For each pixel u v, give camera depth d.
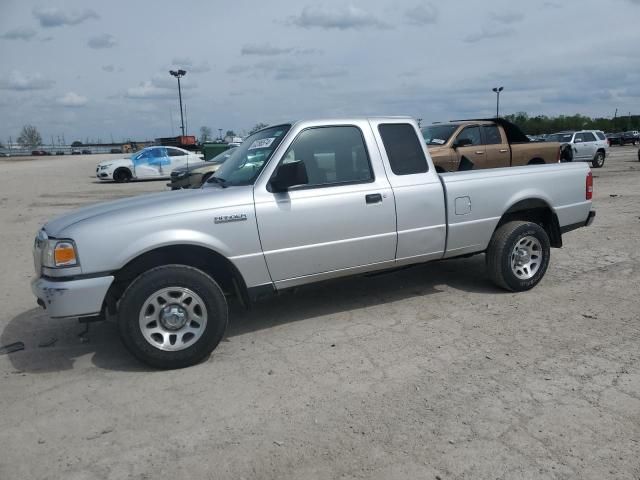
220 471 2.87
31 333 5.04
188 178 14.20
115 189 19.88
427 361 4.11
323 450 3.02
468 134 11.31
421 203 5.07
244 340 4.69
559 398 3.48
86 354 4.50
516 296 5.63
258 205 4.37
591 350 4.22
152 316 4.07
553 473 2.74
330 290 6.04
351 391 3.68
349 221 4.73
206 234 4.18
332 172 4.76
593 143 22.83
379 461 2.90
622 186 15.45
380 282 6.30
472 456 2.91
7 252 8.62
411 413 3.37
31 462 2.99
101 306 3.97
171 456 3.02
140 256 4.15
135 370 4.16
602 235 8.66
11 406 3.64
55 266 3.90
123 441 3.18
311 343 4.55
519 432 3.11
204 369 4.13
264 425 3.30
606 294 5.61
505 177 5.57
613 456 2.87
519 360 4.08
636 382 3.68
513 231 5.54
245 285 4.42
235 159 5.13
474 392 3.60
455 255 5.48
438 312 5.20
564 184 5.94
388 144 5.04
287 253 4.50
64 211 13.32
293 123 4.70
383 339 4.58
